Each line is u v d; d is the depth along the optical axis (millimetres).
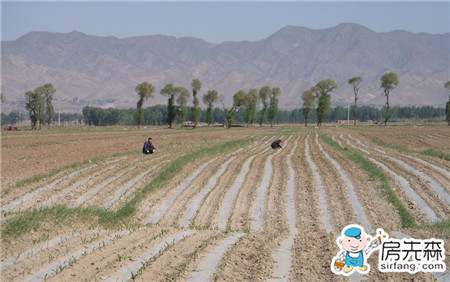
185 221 18719
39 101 126438
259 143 62250
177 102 137500
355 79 146250
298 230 16906
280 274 11008
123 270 11227
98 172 30062
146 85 130750
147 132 95125
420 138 71688
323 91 147250
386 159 38219
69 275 10820
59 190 23875
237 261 11961
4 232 13648
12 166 32438
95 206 19688
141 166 33000
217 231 16016
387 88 135750
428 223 18172
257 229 17203
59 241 13828
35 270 11219
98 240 14070
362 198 22422
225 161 37219
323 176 29031
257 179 28141
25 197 22094
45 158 38156
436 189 25172
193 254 12547
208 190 24703
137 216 19391
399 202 21000
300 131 103000
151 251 12898
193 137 75188
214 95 153250
